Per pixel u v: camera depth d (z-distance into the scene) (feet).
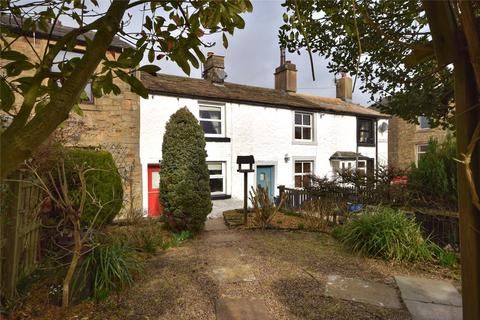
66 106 3.62
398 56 8.47
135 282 11.44
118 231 16.25
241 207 30.40
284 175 38.70
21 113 3.67
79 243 9.62
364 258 14.25
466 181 3.20
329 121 42.91
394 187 21.06
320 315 9.23
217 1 4.95
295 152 39.75
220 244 16.92
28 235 11.30
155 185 29.63
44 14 6.04
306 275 12.26
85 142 23.89
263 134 37.29
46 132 3.51
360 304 9.90
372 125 48.01
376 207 18.04
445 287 11.18
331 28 8.23
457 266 13.16
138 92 5.39
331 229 20.11
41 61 4.67
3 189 8.93
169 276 12.07
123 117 26.04
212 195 33.32
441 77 8.27
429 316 9.17
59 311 9.21
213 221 24.17
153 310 9.45
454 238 14.90
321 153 41.96
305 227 20.90
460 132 3.22
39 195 12.16
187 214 18.35
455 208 17.38
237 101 35.35
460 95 3.19
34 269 11.76
